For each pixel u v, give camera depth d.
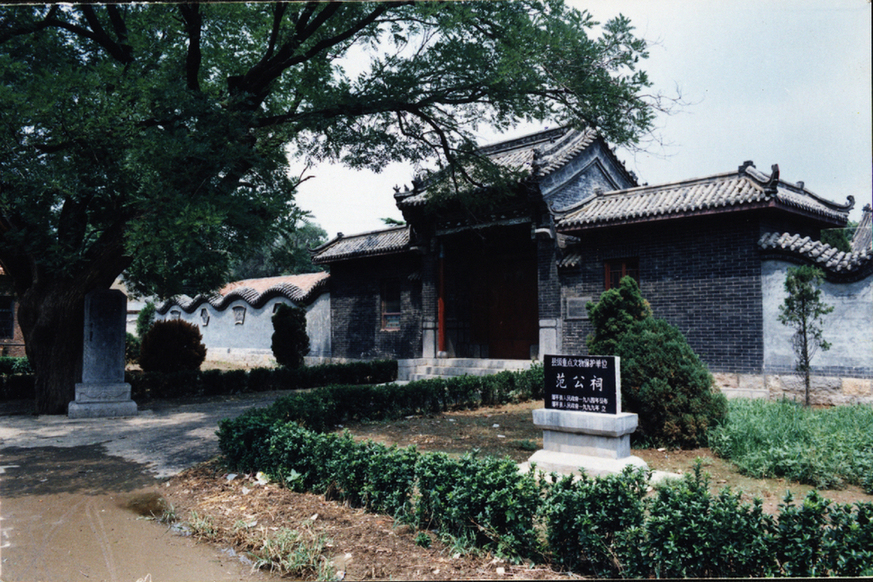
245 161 9.40
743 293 11.46
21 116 7.28
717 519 3.66
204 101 8.53
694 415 7.07
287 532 4.58
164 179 7.80
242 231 8.10
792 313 10.02
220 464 6.91
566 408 6.39
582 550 4.01
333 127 10.84
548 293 14.63
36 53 9.52
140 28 10.41
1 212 10.06
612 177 17.52
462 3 8.69
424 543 4.36
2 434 9.31
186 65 10.59
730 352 11.56
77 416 10.79
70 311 11.30
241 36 11.53
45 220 9.49
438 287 17.64
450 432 8.67
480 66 9.65
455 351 18.38
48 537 4.84
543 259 14.81
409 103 10.62
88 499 5.90
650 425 7.25
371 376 17.33
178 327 17.19
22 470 7.04
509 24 9.22
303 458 5.87
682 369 7.16
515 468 4.52
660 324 7.66
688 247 12.27
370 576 3.86
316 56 11.48
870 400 9.90
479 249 18.20
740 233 11.56
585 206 14.45
